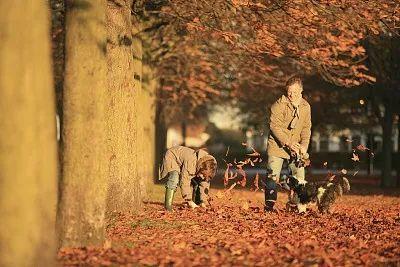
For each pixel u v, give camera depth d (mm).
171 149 18016
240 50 25406
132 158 17234
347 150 72000
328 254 11500
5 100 8586
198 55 32250
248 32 24922
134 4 22922
